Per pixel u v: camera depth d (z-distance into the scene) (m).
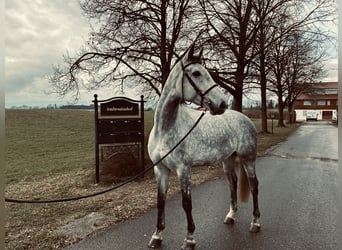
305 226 4.19
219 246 3.57
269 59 16.19
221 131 3.84
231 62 13.08
